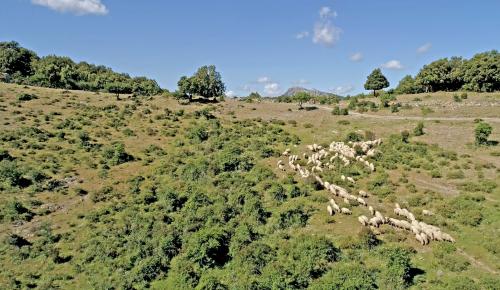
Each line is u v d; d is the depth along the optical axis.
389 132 78.19
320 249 36.78
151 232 44.66
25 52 140.62
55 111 92.94
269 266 35.56
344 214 44.91
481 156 61.84
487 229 40.94
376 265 35.28
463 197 47.94
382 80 128.12
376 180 54.09
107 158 69.44
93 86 132.00
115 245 43.25
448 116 88.25
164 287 36.28
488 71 106.69
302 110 106.31
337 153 65.44
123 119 91.56
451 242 39.06
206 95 118.19
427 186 52.84
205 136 79.56
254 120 94.56
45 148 71.12
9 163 61.62
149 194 53.50
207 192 53.28
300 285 33.03
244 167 61.00
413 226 40.91
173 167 63.81
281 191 50.06
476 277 33.34
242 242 39.66
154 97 120.12
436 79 120.44
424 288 32.16
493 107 91.19
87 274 39.53
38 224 49.25
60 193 56.81
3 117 83.94
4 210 50.62
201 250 38.34
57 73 127.31
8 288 36.94
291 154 68.50
